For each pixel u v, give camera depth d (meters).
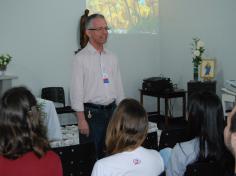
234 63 5.58
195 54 5.66
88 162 2.22
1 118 1.38
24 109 1.38
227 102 5.03
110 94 2.97
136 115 1.71
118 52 6.88
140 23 7.07
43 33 6.16
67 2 6.30
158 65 7.34
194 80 5.71
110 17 6.73
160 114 7.23
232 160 1.96
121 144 1.71
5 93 1.43
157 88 6.23
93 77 2.92
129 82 7.07
